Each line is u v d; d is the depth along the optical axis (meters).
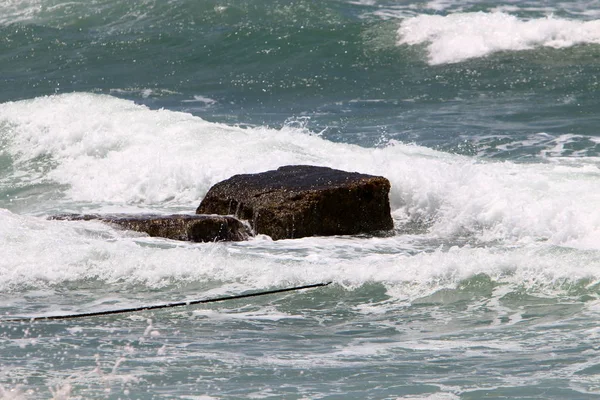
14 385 22.78
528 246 38.31
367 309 30.23
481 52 80.12
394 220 43.94
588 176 45.19
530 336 26.83
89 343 26.61
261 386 22.61
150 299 31.58
